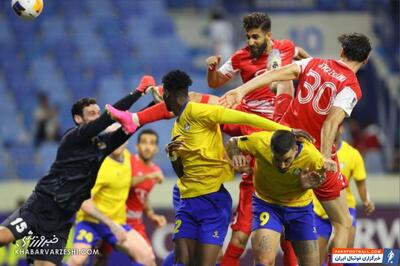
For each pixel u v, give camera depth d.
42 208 18.70
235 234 19.94
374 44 49.97
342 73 17.75
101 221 22.98
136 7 47.56
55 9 46.03
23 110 40.31
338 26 50.94
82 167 18.61
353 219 23.94
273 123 17.25
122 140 18.47
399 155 40.59
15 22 44.75
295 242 18.52
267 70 19.67
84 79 42.56
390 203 30.92
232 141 17.77
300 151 17.11
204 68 45.69
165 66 44.72
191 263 18.48
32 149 36.28
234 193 32.16
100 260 25.31
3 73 42.16
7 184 32.19
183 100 17.78
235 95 17.39
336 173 18.39
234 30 47.56
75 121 20.12
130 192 25.05
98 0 47.06
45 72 42.56
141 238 24.39
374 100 47.94
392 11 51.69
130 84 42.47
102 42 45.00
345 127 43.06
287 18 50.72
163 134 37.34
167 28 46.91
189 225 18.45
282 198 18.08
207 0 50.72
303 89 17.91
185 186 18.45
